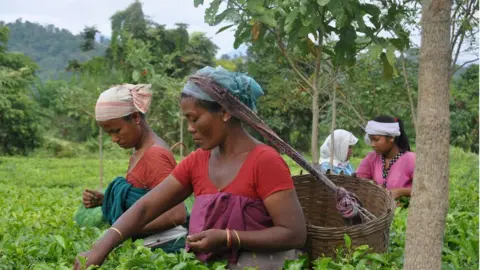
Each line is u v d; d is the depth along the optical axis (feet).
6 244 14.17
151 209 12.59
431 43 8.88
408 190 19.92
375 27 18.44
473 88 48.93
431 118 8.97
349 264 11.84
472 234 15.28
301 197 15.80
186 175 12.46
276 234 11.50
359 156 91.30
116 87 14.37
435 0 8.80
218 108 11.60
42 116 134.92
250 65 22.49
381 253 13.05
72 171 77.87
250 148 11.88
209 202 11.84
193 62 95.45
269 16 16.89
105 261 12.85
